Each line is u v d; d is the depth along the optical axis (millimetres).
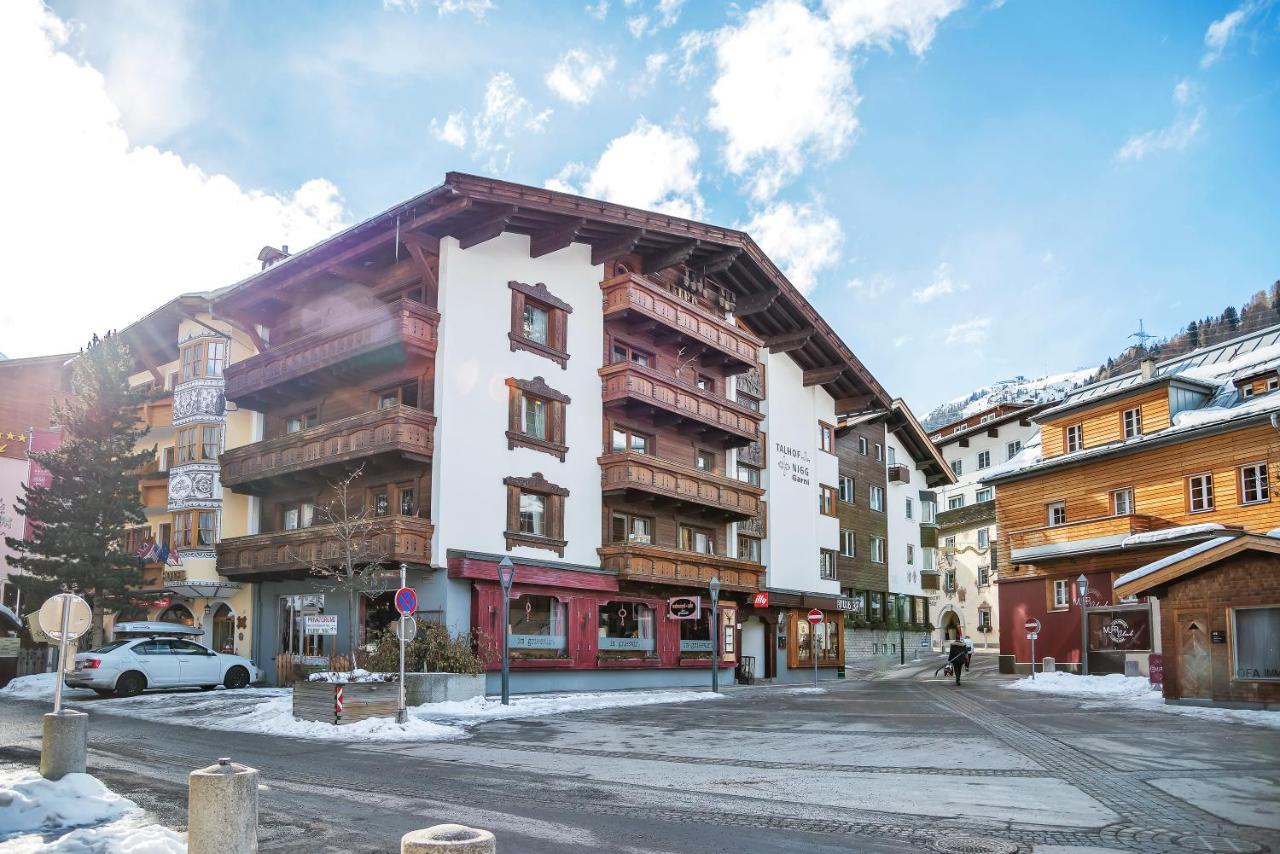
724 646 35344
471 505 26594
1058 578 37812
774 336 40594
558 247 29109
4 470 39062
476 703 22219
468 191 25594
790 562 39812
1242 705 21141
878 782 11711
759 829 9031
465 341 27156
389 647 23062
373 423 26234
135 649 25328
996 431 65062
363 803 10242
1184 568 22047
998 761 13453
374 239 27609
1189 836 8680
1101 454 36312
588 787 11367
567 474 29703
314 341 28672
